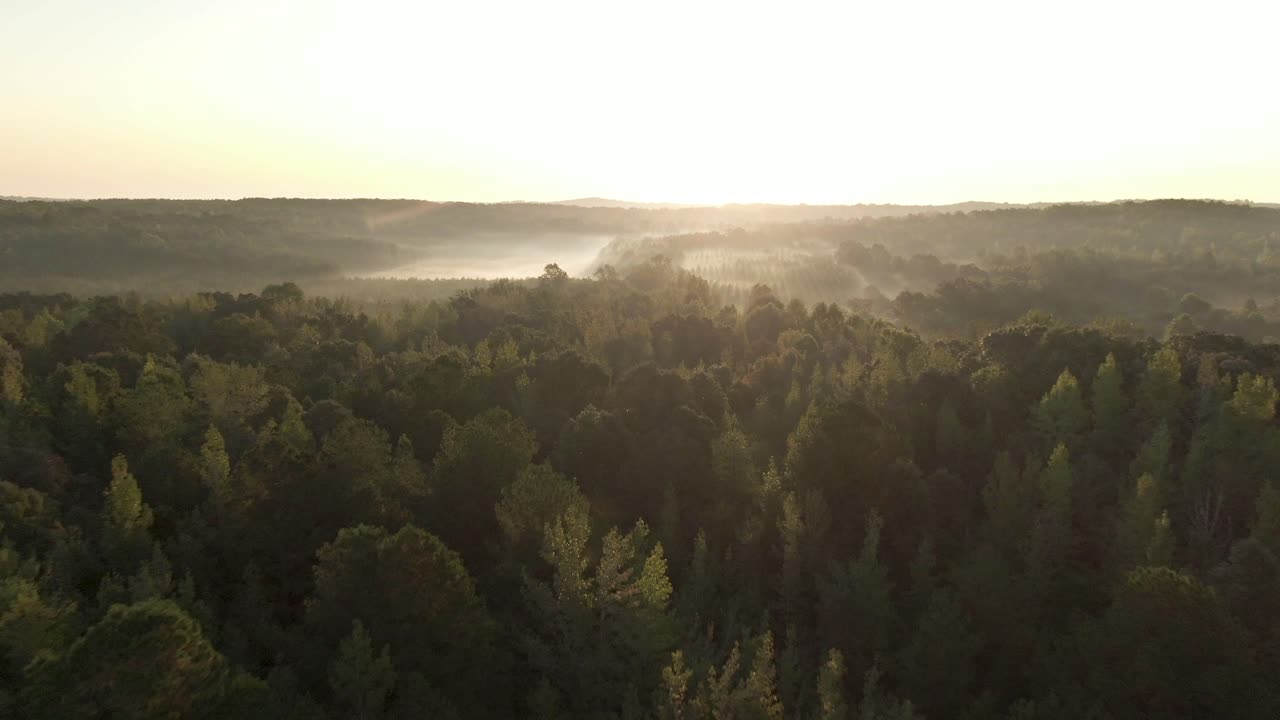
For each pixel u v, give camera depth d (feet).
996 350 296.71
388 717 119.14
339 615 134.41
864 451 208.03
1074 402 231.91
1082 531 202.90
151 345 353.31
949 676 154.20
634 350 416.67
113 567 156.15
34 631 112.88
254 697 106.93
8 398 230.27
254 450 168.04
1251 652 131.95
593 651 139.74
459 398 252.01
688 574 179.11
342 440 175.52
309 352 339.16
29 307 467.93
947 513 208.85
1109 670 139.44
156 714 94.27
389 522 172.96
